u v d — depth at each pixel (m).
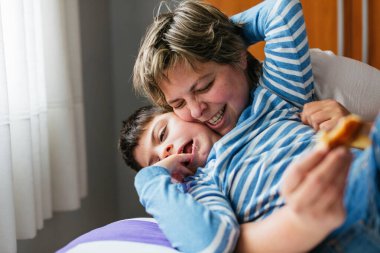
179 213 0.84
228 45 1.14
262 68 1.23
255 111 1.07
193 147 1.13
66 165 1.68
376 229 0.67
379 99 1.26
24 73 1.43
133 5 2.26
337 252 0.74
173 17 1.18
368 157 0.62
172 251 0.89
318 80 1.29
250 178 0.92
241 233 0.81
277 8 1.15
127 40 2.29
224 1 1.83
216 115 1.12
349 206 0.67
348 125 0.59
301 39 1.14
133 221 1.11
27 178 1.44
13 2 1.41
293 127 0.99
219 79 1.09
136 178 1.00
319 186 0.58
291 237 0.70
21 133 1.43
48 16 1.63
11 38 1.42
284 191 0.63
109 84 2.28
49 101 1.65
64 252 0.99
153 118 1.26
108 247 0.95
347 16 1.76
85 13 2.07
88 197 2.08
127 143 1.31
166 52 1.08
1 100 1.31
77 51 1.80
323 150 0.60
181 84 1.08
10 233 1.33
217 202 0.89
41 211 1.55
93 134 2.14
